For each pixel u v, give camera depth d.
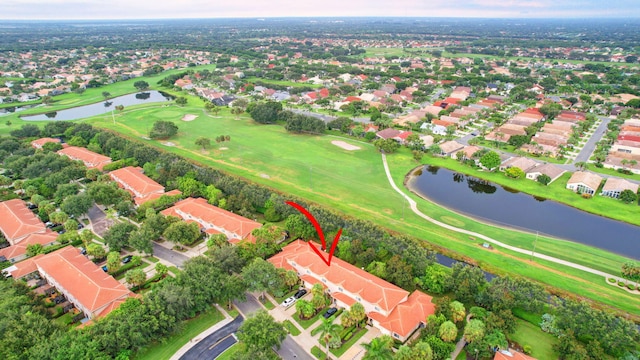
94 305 101.56
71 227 142.00
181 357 92.25
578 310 96.06
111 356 87.56
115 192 162.00
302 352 93.38
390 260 115.69
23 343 86.69
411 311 99.12
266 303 109.94
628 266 113.50
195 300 101.81
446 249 133.25
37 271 122.75
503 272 121.19
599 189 181.25
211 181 173.88
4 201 161.38
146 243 127.06
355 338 97.56
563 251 133.25
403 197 173.38
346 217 151.25
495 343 88.06
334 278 110.19
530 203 172.38
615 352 89.12
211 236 134.25
